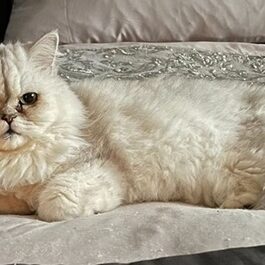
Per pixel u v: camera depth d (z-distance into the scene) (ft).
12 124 4.53
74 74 6.67
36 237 3.78
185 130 5.17
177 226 3.82
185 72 6.84
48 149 4.80
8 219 4.41
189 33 8.55
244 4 8.63
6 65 4.70
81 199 4.60
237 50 7.96
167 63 7.07
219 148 5.14
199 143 5.14
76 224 4.06
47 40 5.02
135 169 5.07
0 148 4.61
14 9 8.92
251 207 4.98
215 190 5.08
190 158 5.11
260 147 5.12
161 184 5.13
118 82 5.84
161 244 3.57
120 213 4.36
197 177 5.12
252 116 5.33
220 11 8.54
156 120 5.22
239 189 5.04
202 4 8.53
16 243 3.67
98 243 3.62
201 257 3.28
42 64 5.04
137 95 5.51
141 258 3.35
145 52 7.43
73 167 4.87
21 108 4.62
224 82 5.92
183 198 5.23
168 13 8.48
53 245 3.60
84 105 5.41
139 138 5.14
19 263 3.34
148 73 6.78
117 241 3.65
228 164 5.10
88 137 5.15
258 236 3.61
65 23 8.38
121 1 8.46
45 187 4.74
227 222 3.84
